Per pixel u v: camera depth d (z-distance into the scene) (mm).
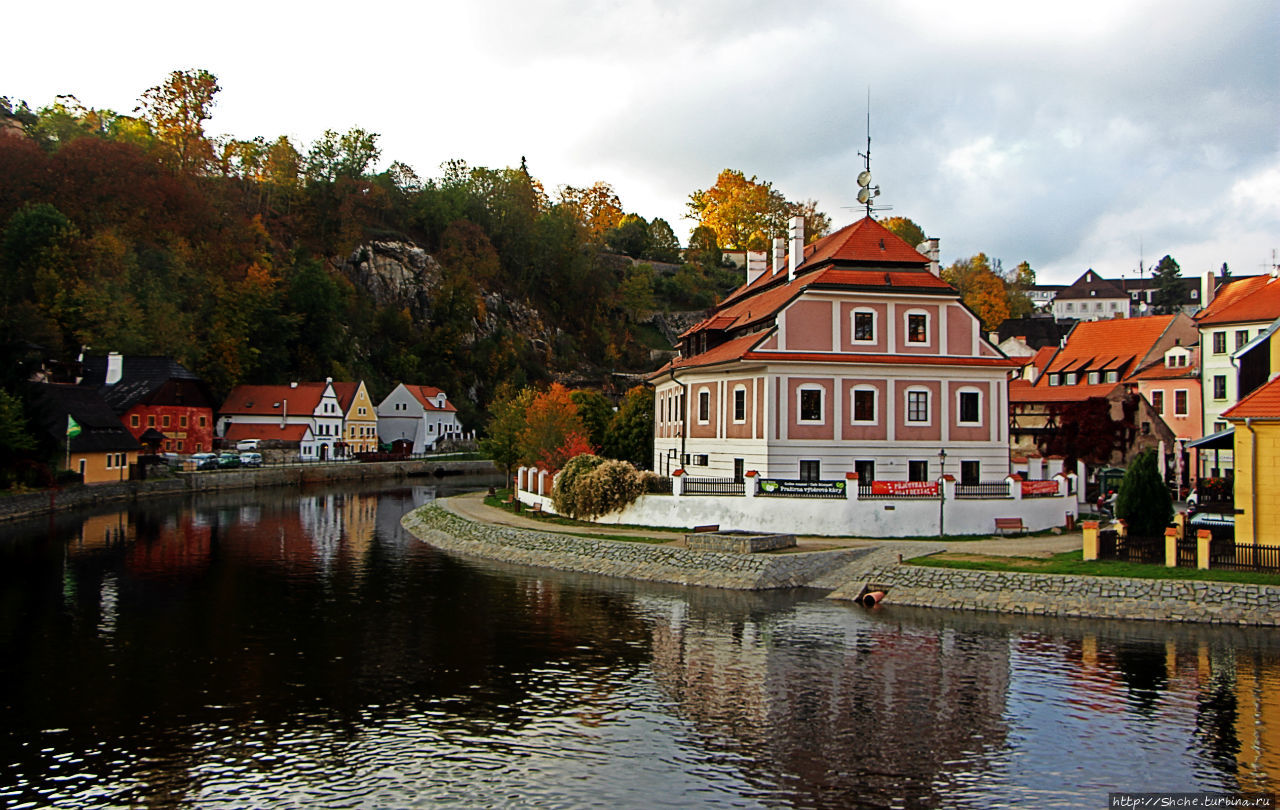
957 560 39375
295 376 139750
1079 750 22000
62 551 50781
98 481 79375
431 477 119812
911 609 36281
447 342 165750
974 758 21609
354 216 170125
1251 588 33094
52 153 125625
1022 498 48062
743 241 198250
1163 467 68625
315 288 142750
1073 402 74188
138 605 37312
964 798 19625
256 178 167000
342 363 146125
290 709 24969
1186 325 81062
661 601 38156
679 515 50281
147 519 66125
